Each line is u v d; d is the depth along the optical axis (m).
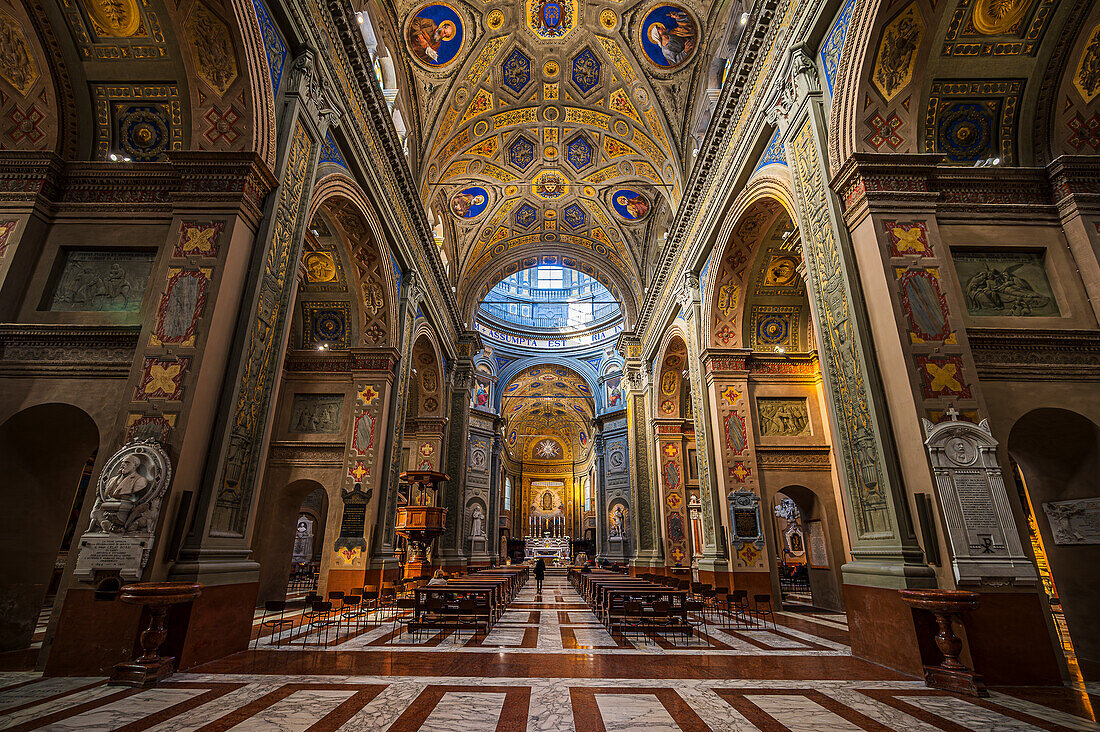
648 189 18.78
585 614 10.10
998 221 6.61
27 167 6.59
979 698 4.19
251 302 6.22
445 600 7.84
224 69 6.32
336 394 12.31
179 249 6.00
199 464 5.50
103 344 6.16
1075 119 6.79
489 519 30.22
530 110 16.61
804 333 12.57
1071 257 6.52
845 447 6.32
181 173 6.26
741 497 11.27
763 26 8.45
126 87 6.59
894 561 5.29
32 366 6.09
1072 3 6.23
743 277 11.98
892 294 5.75
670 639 7.11
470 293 23.25
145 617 4.73
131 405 5.42
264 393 6.54
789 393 12.16
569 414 42.28
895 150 6.50
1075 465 6.35
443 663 5.46
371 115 10.38
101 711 3.75
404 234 13.27
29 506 6.48
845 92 6.52
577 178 19.27
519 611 10.57
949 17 6.25
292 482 11.75
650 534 19.94
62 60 6.39
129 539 4.83
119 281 6.54
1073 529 6.27
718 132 10.80
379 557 11.16
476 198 20.02
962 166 6.71
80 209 6.71
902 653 5.00
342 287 12.20
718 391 11.96
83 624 4.83
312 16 7.74
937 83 6.68
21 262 6.34
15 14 6.02
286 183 7.07
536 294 35.84
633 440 21.20
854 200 6.34
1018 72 6.66
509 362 33.34
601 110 16.30
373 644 6.54
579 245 23.58
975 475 5.10
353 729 3.44
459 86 14.88
